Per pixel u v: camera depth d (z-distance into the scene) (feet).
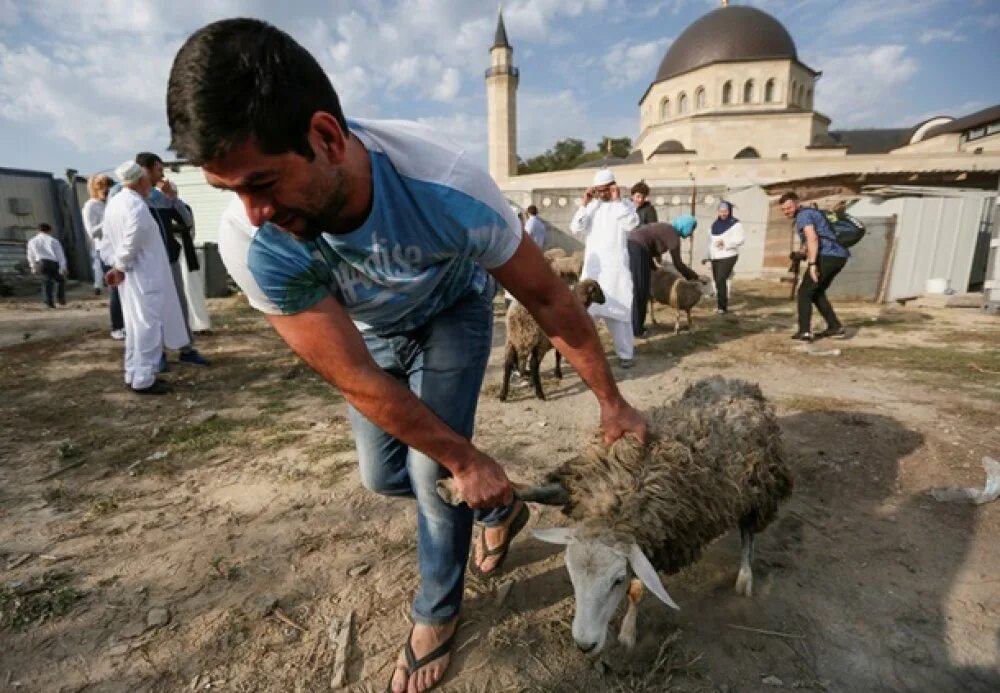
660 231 25.02
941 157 104.22
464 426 6.58
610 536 6.35
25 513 10.36
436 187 4.72
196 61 3.27
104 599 8.05
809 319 24.39
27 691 6.54
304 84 3.54
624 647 7.16
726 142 134.41
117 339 25.84
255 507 10.57
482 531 8.98
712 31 143.13
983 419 14.30
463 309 6.49
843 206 25.91
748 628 7.52
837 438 13.34
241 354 22.66
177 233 24.56
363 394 5.01
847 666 6.93
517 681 6.77
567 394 17.35
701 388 9.26
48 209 57.88
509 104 156.25
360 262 4.92
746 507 7.72
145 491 11.22
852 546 9.27
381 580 8.48
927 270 37.81
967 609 7.82
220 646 7.23
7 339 26.37
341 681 6.71
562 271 38.11
